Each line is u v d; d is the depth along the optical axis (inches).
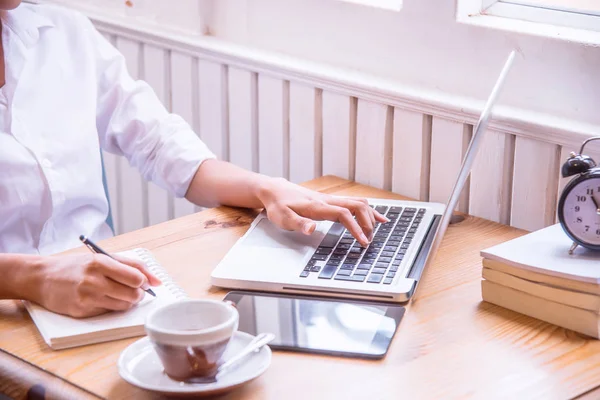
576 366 35.4
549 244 41.9
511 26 53.9
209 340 32.1
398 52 59.3
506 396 33.1
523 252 40.8
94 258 39.4
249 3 68.2
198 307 34.1
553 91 52.1
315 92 62.9
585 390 33.6
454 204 43.9
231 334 33.0
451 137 55.7
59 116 57.6
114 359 35.9
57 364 35.6
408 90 57.3
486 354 36.3
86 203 58.7
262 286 42.1
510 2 56.6
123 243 48.4
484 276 40.9
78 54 60.3
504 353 36.4
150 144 59.5
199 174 56.5
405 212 51.9
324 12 63.1
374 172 60.8
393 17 58.9
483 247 48.3
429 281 43.5
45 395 34.0
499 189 54.3
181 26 73.5
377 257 44.8
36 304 39.9
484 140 54.2
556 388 33.7
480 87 55.6
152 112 61.0
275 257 44.9
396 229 48.9
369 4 60.1
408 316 39.7
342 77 60.1
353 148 61.9
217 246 47.9
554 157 51.4
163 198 78.7
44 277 39.7
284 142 66.4
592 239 40.3
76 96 59.0
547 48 51.8
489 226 51.9
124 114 61.2
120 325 37.6
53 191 55.5
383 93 57.9
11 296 40.6
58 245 57.2
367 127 60.2
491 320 39.4
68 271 39.4
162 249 47.6
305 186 60.3
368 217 48.1
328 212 47.4
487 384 33.9
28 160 54.8
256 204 52.4
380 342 36.8
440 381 34.1
